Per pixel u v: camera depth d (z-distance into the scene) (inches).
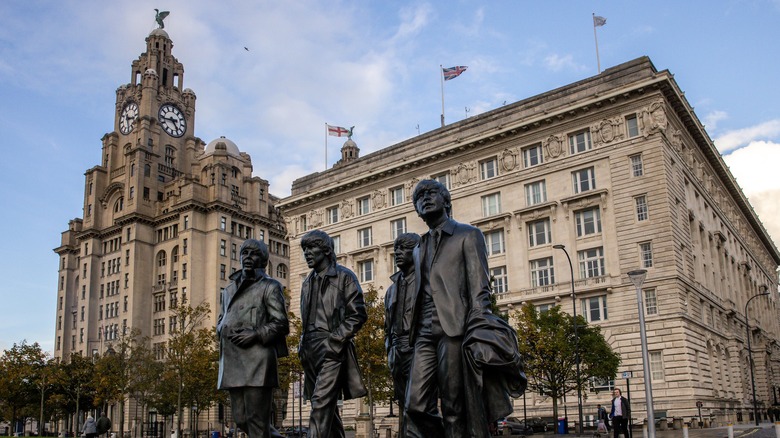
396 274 290.8
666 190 1829.5
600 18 2150.6
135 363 2527.1
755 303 3058.6
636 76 1939.0
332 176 2699.3
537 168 2082.9
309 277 334.6
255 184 3932.1
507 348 197.0
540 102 2148.1
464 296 213.3
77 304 4005.9
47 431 3693.4
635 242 1857.8
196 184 3651.6
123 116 4178.2
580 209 1978.3
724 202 2755.9
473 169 2234.3
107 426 1446.9
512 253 2086.6
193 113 4293.8
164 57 4279.0
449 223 226.1
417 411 216.5
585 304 1919.3
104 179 4126.5
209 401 2301.9
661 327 1775.3
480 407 196.1
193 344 2102.6
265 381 287.9
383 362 1512.1
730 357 2240.4
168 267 3654.0
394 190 2448.3
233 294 301.6
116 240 3912.4
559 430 1509.6
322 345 314.2
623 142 1924.2
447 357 208.4
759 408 2487.7
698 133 2219.5
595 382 1861.5
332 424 313.3
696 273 2021.4
